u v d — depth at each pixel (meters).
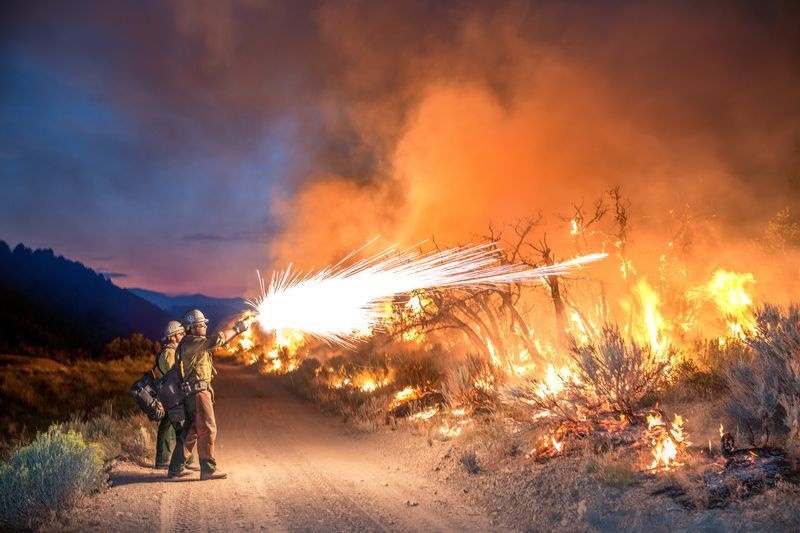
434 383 14.56
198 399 8.09
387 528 6.18
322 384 21.14
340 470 8.92
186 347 8.14
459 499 7.15
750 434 6.55
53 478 6.68
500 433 8.99
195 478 8.19
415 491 7.62
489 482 7.42
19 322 59.19
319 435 12.63
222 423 14.79
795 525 4.66
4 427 14.94
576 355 8.91
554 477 6.88
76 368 31.77
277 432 13.14
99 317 120.44
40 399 20.16
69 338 74.06
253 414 16.55
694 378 8.98
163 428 8.98
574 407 8.39
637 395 8.20
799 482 5.32
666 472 6.18
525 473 7.31
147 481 8.00
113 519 6.36
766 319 7.90
